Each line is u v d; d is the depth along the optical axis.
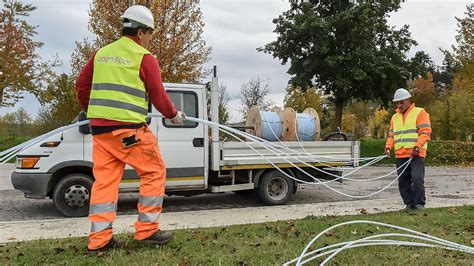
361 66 21.14
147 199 4.44
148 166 4.41
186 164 7.64
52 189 7.29
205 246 4.57
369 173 16.22
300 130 8.84
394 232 5.35
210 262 3.99
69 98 22.73
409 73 21.59
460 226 5.75
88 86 4.50
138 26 4.32
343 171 9.06
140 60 4.24
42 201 8.92
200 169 7.75
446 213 6.76
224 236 5.10
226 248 4.52
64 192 7.12
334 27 21.05
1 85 21.92
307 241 4.86
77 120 7.35
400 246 4.60
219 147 7.80
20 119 28.39
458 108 26.47
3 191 10.48
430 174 16.06
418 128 7.42
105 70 4.19
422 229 5.52
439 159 22.28
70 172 7.34
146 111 4.41
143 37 4.40
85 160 7.19
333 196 9.81
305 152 8.45
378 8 21.91
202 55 18.41
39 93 23.19
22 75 22.28
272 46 22.70
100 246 4.26
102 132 4.21
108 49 4.27
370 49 21.25
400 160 7.63
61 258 4.12
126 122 4.18
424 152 7.34
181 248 4.46
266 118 8.69
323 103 32.38
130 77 4.20
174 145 7.56
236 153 7.98
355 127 37.34
